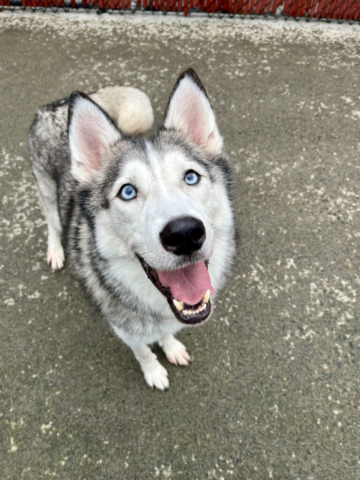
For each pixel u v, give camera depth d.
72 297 0.61
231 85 0.92
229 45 1.02
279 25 1.08
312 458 0.46
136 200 0.38
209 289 0.39
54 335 0.57
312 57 0.98
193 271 0.39
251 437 0.48
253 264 0.63
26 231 0.69
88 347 0.56
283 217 0.69
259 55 0.99
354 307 0.58
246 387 0.52
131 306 0.44
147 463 0.47
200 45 1.03
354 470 0.45
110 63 0.99
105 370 0.54
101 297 0.46
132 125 0.66
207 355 0.55
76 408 0.51
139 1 1.12
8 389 0.52
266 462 0.46
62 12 1.16
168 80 0.93
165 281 0.38
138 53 1.01
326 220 0.68
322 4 1.05
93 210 0.43
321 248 0.64
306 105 0.86
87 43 1.05
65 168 0.55
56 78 0.96
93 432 0.49
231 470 0.46
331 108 0.86
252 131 0.82
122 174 0.39
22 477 0.46
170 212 0.34
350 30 1.05
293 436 0.48
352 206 0.69
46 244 0.67
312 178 0.74
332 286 0.60
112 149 0.44
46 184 0.61
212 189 0.41
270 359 0.54
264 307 0.59
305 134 0.81
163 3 1.11
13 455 0.47
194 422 0.49
